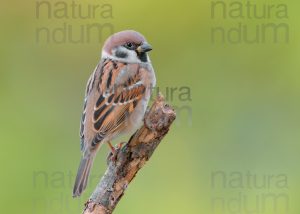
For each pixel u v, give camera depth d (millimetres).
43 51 15297
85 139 10047
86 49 15297
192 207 13070
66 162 13336
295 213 12500
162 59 15422
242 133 13891
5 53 15266
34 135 13812
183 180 13508
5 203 12500
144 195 13172
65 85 15055
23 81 15039
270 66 14875
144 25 15609
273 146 13594
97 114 10148
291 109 14297
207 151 13797
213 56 15195
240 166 13430
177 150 13836
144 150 8750
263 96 14570
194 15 15453
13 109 14492
